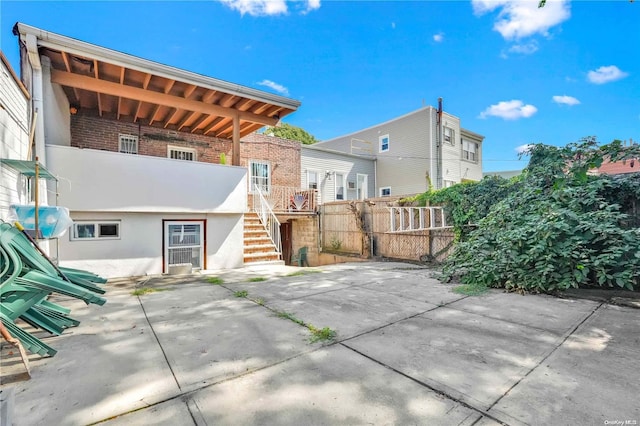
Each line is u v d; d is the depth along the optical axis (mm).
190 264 6770
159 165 6617
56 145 5566
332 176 15453
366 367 2326
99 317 3621
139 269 6566
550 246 4723
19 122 4211
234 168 7594
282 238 14117
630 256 4480
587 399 1890
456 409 1800
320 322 3385
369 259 10141
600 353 2547
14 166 3869
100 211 6039
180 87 6672
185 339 2918
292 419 1715
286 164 12742
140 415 1759
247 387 2057
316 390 2012
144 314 3734
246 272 6992
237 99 7195
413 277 6176
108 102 7539
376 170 17406
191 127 9445
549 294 4582
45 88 5473
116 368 2334
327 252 11758
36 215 3664
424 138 15172
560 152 5656
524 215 5703
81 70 5898
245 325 3305
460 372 2240
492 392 1977
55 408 1820
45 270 3084
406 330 3115
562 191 5285
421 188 15242
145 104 7602
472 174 17391
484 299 4352
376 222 10039
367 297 4504
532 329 3125
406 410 1793
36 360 2465
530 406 1824
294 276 6391
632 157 4812
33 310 2939
